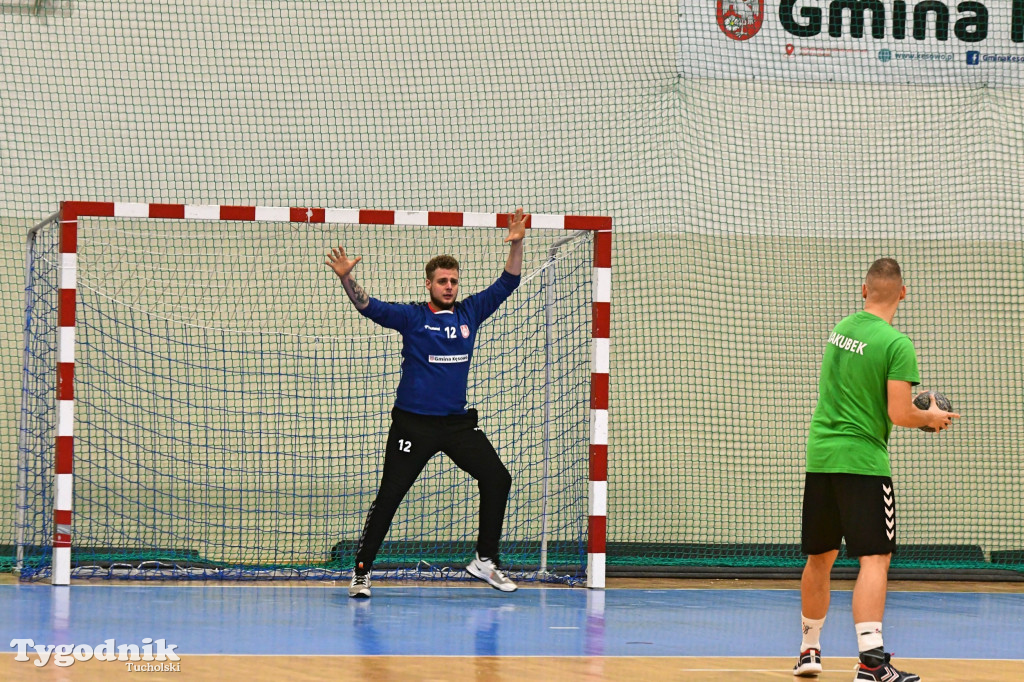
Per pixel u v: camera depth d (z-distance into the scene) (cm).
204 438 3216
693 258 3588
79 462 3139
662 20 3634
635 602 2506
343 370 3284
